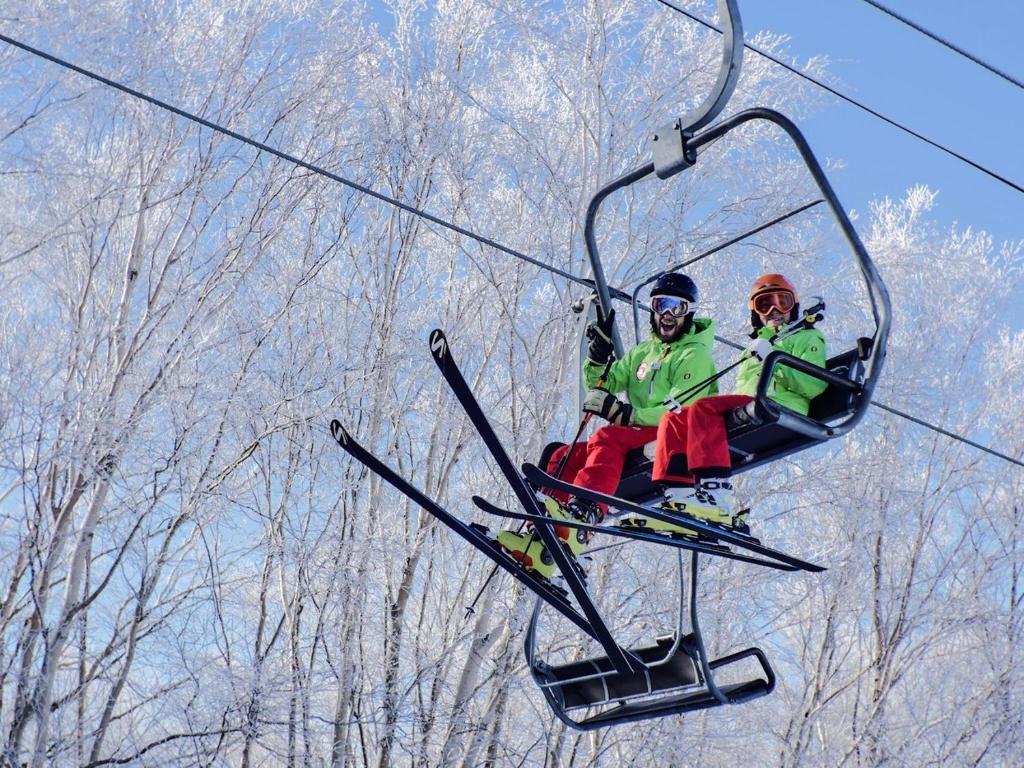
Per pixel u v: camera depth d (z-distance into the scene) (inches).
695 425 209.8
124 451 469.1
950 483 661.3
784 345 216.2
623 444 228.1
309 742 465.7
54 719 451.8
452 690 517.0
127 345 499.8
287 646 517.3
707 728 541.6
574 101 597.9
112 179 522.0
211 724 453.4
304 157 572.7
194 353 514.0
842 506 587.2
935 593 633.0
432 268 619.8
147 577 474.9
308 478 529.3
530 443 543.5
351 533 524.7
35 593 443.5
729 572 550.6
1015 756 593.9
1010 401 687.1
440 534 553.6
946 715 601.9
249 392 507.5
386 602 520.1
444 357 184.4
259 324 533.3
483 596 509.0
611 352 235.5
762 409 197.8
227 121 544.4
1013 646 613.9
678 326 239.1
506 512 200.4
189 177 533.3
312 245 579.5
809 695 618.8
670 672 247.6
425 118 581.0
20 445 463.2
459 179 591.8
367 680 500.1
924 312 654.5
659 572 532.1
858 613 616.4
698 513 208.4
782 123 200.8
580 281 255.1
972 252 674.2
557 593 227.0
